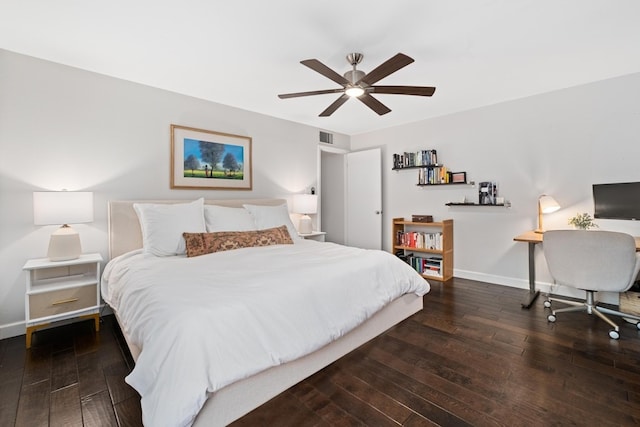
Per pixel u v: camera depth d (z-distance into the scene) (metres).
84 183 2.67
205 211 2.99
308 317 1.66
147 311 1.46
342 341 1.96
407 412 1.47
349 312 1.91
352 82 2.38
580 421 1.39
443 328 2.43
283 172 4.26
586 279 2.37
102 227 2.76
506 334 2.32
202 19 1.91
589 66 2.64
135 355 1.71
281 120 4.23
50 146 2.50
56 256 2.33
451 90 3.20
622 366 1.85
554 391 1.62
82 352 2.09
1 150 2.30
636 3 1.77
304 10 1.82
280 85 3.02
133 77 2.82
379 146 4.92
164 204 2.86
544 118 3.30
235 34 2.09
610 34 2.11
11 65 2.33
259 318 1.46
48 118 2.49
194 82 2.94
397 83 2.99
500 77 2.87
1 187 2.31
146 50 2.32
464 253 4.00
